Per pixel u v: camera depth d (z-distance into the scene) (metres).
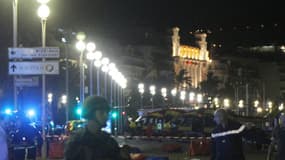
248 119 32.12
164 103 117.62
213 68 194.50
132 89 116.00
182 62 171.88
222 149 11.16
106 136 5.17
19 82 21.94
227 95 173.75
